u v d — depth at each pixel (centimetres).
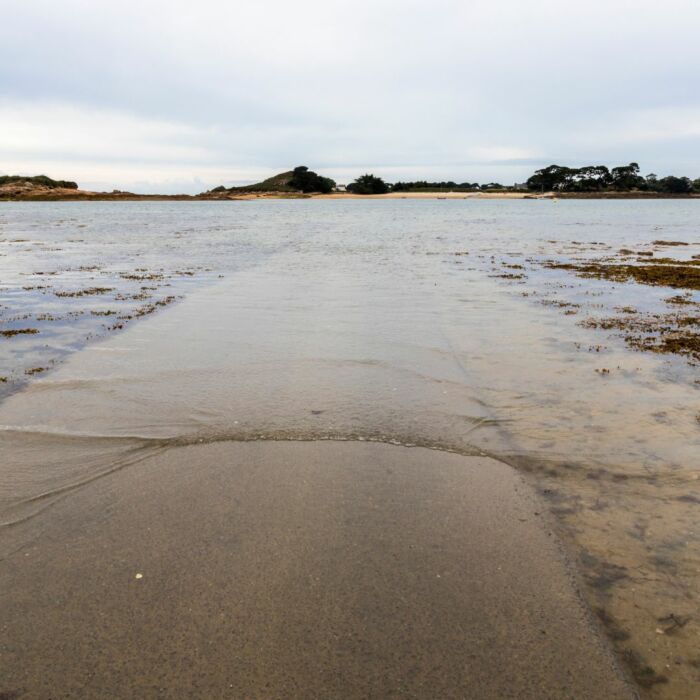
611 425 683
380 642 335
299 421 689
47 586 388
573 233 4616
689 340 1080
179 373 875
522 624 351
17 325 1229
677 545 441
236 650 330
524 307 1423
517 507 496
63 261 2600
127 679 311
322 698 298
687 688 305
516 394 789
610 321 1257
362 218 8175
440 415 711
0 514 487
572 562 417
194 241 3872
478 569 406
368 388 808
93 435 652
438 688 304
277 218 8294
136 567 408
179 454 601
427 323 1231
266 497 509
